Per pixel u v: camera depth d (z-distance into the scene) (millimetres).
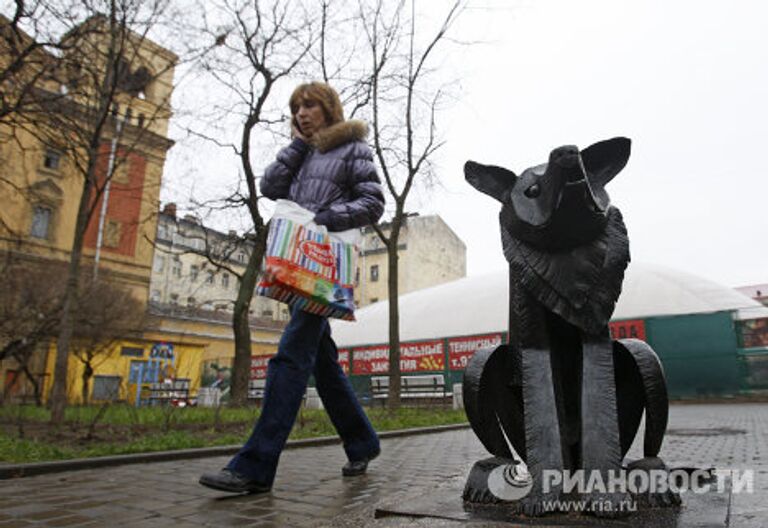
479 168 2207
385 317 26828
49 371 19984
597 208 1904
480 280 26953
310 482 3195
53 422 7410
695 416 10328
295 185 3250
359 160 3172
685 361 17828
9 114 8422
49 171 24625
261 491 2859
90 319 16781
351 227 3023
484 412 2154
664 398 1997
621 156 2057
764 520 1685
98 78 8836
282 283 2621
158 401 16141
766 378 16734
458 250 50594
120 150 12062
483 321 22969
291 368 2885
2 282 14742
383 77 12164
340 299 2834
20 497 2842
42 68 8391
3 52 7992
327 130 3186
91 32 8383
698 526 1575
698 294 19844
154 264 38031
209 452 4574
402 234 45875
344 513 2344
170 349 24656
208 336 30438
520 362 2125
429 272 46312
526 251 2059
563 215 1888
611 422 1840
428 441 6109
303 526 2137
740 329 17375
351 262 2965
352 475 3395
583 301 1937
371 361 23266
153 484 3199
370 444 3494
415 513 1927
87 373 17188
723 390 17219
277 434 2826
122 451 4449
